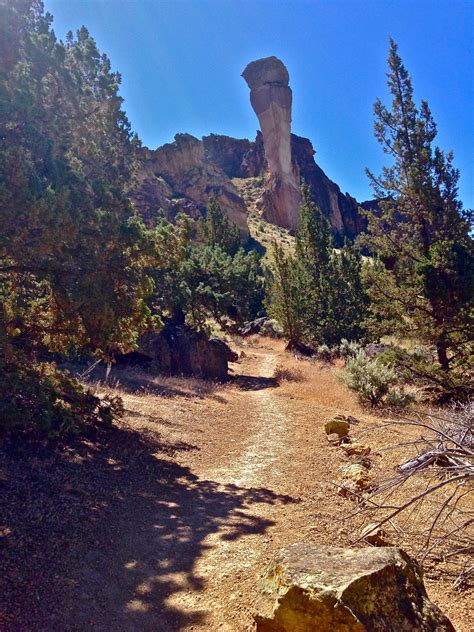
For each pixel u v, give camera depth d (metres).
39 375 8.28
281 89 117.06
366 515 5.82
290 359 28.66
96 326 8.95
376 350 25.69
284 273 32.03
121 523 5.52
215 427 11.32
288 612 3.01
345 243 35.41
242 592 4.11
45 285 8.84
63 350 9.80
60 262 8.16
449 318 18.02
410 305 19.12
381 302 19.89
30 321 9.05
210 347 21.64
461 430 5.59
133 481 7.03
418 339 18.78
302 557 3.50
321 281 32.97
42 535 4.82
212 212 58.47
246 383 20.95
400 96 19.41
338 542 5.11
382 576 3.16
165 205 73.19
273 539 5.23
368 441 9.81
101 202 9.20
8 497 5.50
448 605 3.89
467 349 18.08
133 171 11.33
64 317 8.70
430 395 17.50
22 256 7.23
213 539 5.28
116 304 9.20
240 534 5.40
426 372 17.67
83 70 10.61
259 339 38.91
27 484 6.00
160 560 4.75
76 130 10.12
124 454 8.19
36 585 3.96
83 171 10.27
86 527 5.22
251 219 113.44
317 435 10.56
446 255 17.62
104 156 10.65
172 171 92.00
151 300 21.55
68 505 5.67
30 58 8.84
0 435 7.40
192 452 9.06
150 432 9.91
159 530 5.46
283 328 32.72
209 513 6.07
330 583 3.07
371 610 2.96
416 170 18.47
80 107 9.82
